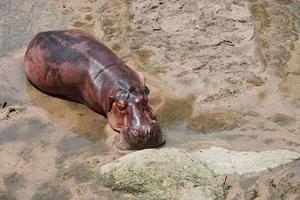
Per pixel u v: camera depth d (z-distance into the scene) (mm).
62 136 30484
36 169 28172
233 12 40969
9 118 31984
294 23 39875
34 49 34656
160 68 35531
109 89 30656
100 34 39250
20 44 38969
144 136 28672
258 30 39000
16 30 40375
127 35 39031
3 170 28203
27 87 34906
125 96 29938
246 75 34500
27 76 35219
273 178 26438
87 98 32156
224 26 39281
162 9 41812
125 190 26219
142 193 25844
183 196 25188
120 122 30078
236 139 29656
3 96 34062
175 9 41656
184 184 25781
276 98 32594
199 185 25734
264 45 37438
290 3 42344
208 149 28781
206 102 32500
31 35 39750
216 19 40094
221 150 28594
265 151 28484
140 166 26781
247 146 29016
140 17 40969
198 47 37312
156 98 32906
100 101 31234
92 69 31688
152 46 37719
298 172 26781
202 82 34062
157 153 27594
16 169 28250
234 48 37094
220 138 29797
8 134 30812
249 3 42281
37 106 33062
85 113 32312
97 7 42750
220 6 41750
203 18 40250
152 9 41906
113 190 26328
